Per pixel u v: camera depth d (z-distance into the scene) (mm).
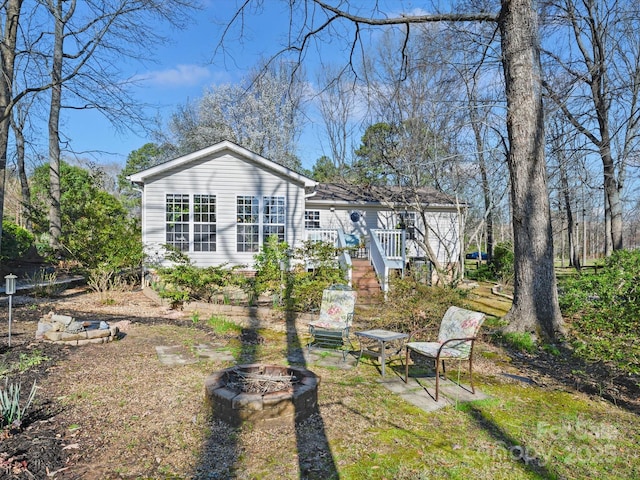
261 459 3432
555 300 8305
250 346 7059
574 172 20828
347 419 4223
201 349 6742
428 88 15344
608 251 22078
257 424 3947
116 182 48812
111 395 4680
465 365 6445
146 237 13969
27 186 20547
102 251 11688
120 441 3672
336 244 14570
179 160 13953
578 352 5770
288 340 7566
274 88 32375
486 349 7543
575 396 5227
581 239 46469
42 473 3127
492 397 5039
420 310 7922
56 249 14727
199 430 3893
